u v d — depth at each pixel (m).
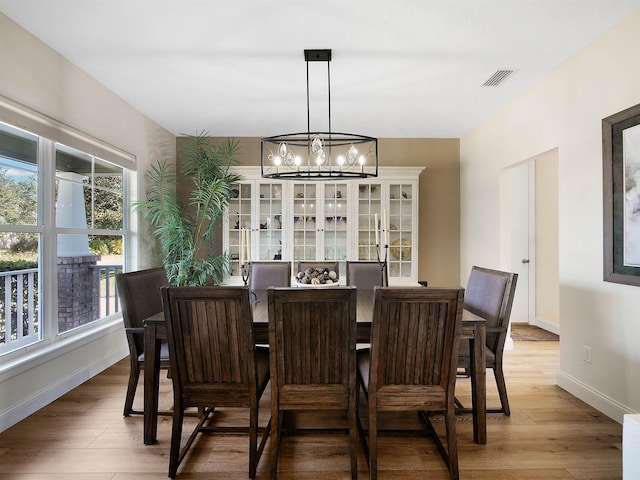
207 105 3.57
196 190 4.50
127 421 2.25
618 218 2.20
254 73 2.87
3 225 2.23
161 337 2.03
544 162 4.59
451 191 4.77
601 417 2.29
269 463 1.79
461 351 2.29
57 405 2.45
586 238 2.50
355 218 4.46
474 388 2.04
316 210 4.47
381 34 2.32
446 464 1.83
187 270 3.98
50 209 2.56
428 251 4.77
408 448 1.97
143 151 3.84
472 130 4.38
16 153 2.32
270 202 4.52
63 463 1.83
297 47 2.48
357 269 3.50
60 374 2.60
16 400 2.22
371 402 1.70
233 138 4.73
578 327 2.58
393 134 4.59
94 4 2.02
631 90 2.13
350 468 1.80
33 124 2.34
